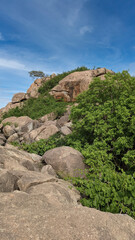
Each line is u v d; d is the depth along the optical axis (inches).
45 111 601.0
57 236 68.4
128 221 93.0
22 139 428.8
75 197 150.4
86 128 291.0
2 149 235.9
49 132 421.7
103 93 330.3
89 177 184.1
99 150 244.4
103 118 298.8
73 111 327.0
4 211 85.2
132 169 240.4
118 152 246.2
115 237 75.9
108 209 139.7
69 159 241.1
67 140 344.2
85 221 80.6
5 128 462.0
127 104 270.8
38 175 165.3
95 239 70.5
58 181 178.1
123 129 263.3
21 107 741.3
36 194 120.8
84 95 339.9
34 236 66.7
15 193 116.3
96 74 629.6
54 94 682.2
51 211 88.1
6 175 147.5
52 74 930.1
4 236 64.1
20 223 73.3
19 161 218.7
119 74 318.3
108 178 160.9
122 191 147.2
